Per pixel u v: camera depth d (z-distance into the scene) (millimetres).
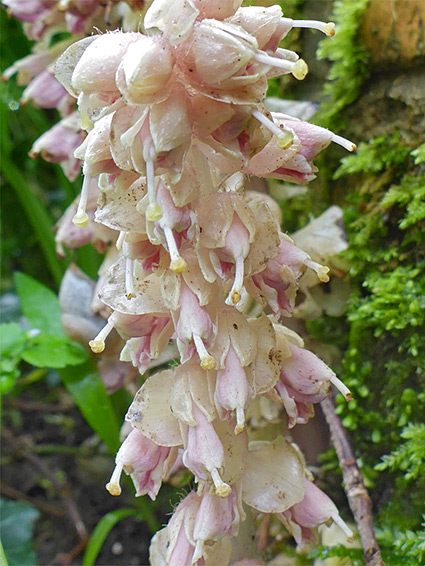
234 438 138
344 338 194
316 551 172
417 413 178
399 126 177
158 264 131
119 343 194
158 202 124
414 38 167
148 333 139
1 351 197
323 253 178
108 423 197
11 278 323
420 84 171
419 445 172
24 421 291
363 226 185
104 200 129
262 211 131
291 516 148
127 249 129
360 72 181
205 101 119
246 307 161
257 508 144
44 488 264
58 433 285
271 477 145
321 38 194
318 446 191
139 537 241
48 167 323
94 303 182
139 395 141
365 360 188
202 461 130
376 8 173
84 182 127
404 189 176
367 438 190
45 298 213
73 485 263
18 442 278
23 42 283
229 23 118
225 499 138
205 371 134
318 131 132
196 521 138
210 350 132
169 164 119
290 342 148
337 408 188
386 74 178
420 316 173
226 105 118
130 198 128
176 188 123
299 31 198
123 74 115
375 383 187
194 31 116
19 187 248
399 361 181
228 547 151
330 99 192
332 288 188
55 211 327
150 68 113
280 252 136
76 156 128
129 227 128
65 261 249
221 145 120
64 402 301
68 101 191
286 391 145
